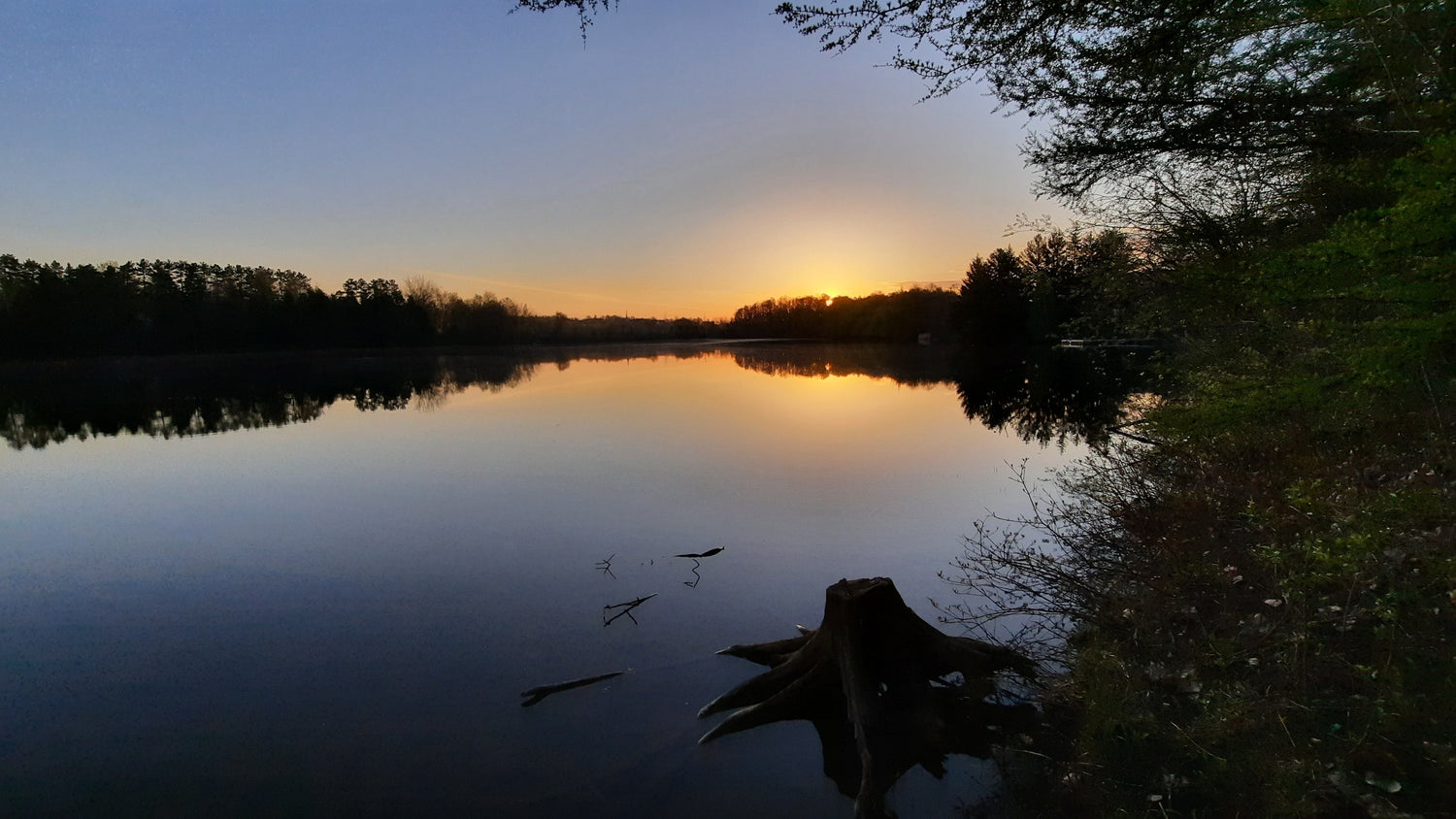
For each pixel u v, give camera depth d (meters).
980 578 6.52
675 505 9.97
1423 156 3.95
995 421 17.83
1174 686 4.07
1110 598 5.36
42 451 17.27
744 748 4.35
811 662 4.86
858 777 4.06
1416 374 4.94
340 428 19.72
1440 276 3.77
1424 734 3.14
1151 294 10.20
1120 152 7.23
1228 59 6.20
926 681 4.70
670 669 5.36
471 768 4.25
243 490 12.07
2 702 5.13
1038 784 3.75
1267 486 6.06
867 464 12.60
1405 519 4.29
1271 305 4.80
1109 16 6.05
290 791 4.09
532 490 11.16
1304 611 4.12
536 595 6.85
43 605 6.96
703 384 32.50
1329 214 6.92
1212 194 8.34
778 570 7.29
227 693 5.21
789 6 5.85
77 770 4.34
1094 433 14.62
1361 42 5.18
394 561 7.98
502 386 34.25
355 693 5.15
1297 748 3.30
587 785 4.06
